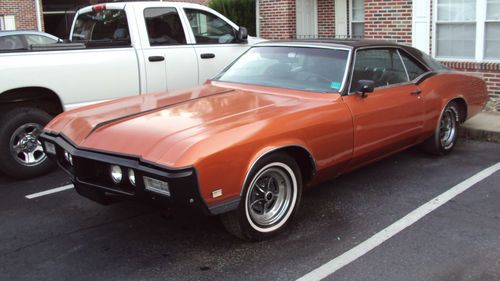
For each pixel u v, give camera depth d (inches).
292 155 169.3
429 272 142.0
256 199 157.6
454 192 203.0
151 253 157.4
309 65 203.5
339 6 509.7
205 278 141.9
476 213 181.9
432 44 398.9
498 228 169.2
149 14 268.2
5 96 227.0
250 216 154.3
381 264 147.0
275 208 163.9
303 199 198.4
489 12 366.9
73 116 181.5
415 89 222.2
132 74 257.3
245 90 199.6
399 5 411.2
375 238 163.6
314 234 167.3
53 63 231.0
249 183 149.9
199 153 137.4
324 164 176.6
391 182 216.2
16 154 231.5
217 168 140.5
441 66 255.6
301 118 166.7
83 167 156.8
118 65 251.9
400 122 211.0
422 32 401.1
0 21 784.9
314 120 170.2
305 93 189.9
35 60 226.5
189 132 147.3
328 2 518.6
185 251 157.9
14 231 176.4
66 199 207.3
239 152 145.7
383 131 201.5
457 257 150.1
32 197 211.0
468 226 171.0
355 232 168.4
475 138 289.1
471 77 265.1
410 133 219.6
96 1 839.7
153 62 264.7
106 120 167.5
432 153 250.4
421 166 237.6
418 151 261.0
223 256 153.7
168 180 134.0
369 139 194.5
